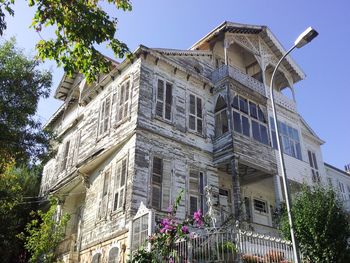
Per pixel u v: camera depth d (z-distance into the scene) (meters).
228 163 18.50
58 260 18.38
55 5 9.02
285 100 23.34
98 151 18.41
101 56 9.68
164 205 15.68
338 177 29.70
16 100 15.92
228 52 24.19
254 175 20.16
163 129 17.33
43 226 17.80
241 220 15.69
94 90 21.39
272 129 21.02
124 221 14.75
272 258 11.55
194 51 21.09
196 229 13.43
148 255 10.77
